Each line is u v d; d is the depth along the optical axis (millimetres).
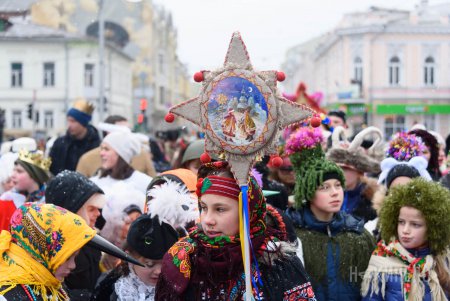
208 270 2467
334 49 41719
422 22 37188
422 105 37312
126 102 44188
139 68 47031
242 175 2467
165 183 3320
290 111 2484
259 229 2531
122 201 3945
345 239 3918
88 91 37031
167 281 2533
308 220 3990
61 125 37312
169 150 12719
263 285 2473
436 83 37281
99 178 5504
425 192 3605
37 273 2686
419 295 3576
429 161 5684
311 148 4008
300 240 3883
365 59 37656
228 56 2537
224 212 2492
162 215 3104
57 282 2758
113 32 38031
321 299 3836
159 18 53531
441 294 3578
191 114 2549
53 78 37062
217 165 2561
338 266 3861
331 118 8094
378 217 4359
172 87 58844
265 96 2482
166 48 56125
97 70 36906
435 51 37250
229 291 2461
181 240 2609
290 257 2568
